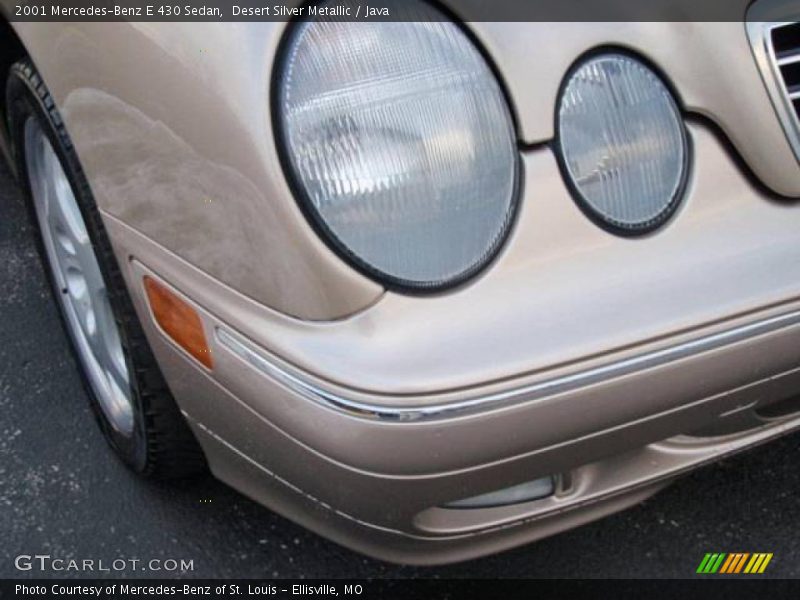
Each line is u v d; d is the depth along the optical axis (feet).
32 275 8.09
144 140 4.55
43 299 7.88
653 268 4.48
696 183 4.65
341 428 4.17
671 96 4.63
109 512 6.36
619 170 4.50
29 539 6.20
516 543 5.24
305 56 4.19
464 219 4.28
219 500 6.38
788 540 6.21
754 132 4.73
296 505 5.01
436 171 4.26
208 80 4.22
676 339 4.44
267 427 4.52
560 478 5.00
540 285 4.32
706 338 4.50
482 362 4.16
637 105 4.55
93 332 6.47
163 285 4.80
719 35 4.73
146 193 4.69
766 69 4.79
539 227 4.36
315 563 6.07
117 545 6.16
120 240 5.01
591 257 4.42
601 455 4.67
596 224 4.45
